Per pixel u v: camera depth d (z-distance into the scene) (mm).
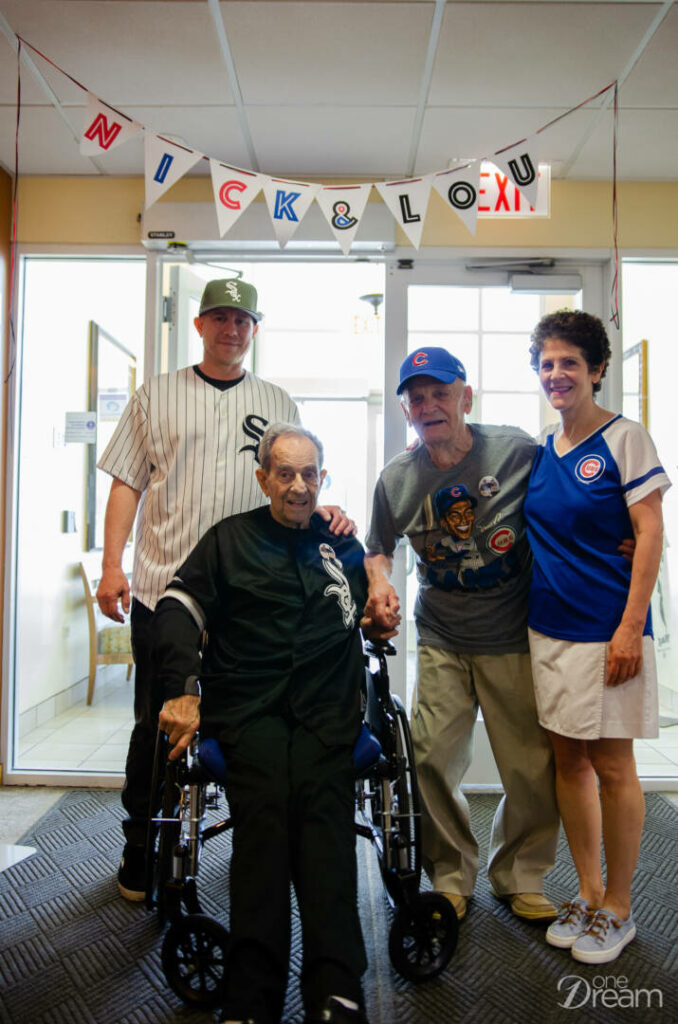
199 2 1833
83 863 2066
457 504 1690
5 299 2756
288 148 2566
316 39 1973
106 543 1856
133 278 2959
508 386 2936
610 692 1548
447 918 1496
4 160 2658
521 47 2002
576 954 1570
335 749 1373
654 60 2053
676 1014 1408
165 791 1321
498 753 1748
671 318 2912
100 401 3227
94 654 3449
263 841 1229
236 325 1862
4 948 1638
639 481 1533
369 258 2812
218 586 1543
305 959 1140
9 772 2723
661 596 3057
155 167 1939
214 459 1834
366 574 1671
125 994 1473
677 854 2139
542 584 1625
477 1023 1380
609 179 2760
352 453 4824
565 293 2818
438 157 2629
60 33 1958
